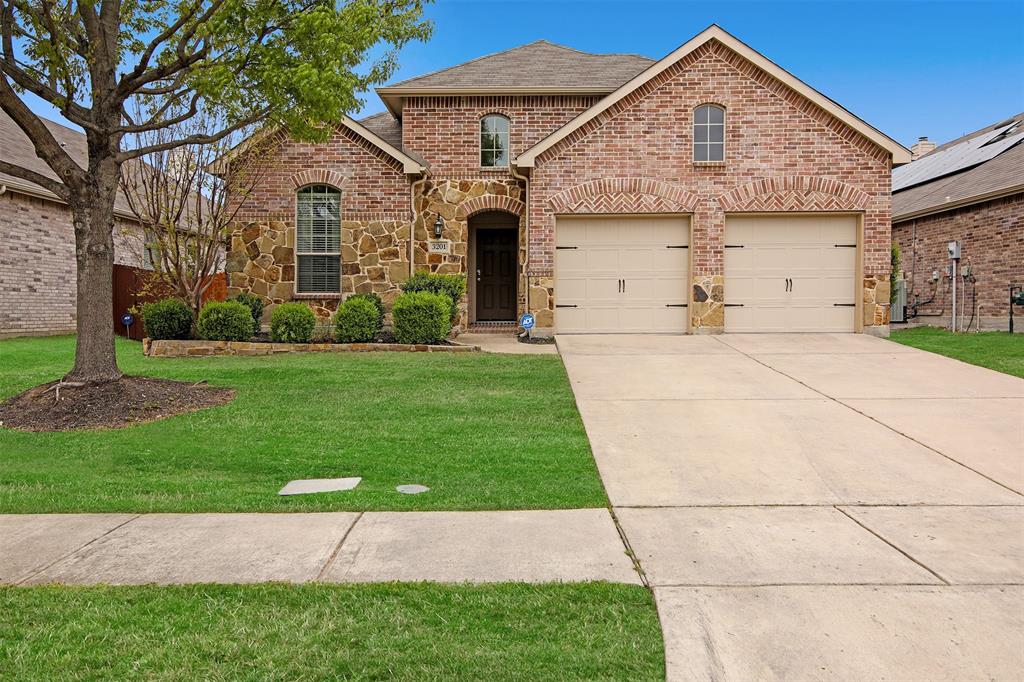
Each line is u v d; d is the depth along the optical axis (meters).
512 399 8.74
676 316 14.52
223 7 8.34
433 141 16.09
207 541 4.43
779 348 12.55
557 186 14.28
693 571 3.96
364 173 15.25
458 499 5.26
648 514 4.98
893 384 9.45
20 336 16.53
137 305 16.45
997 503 5.21
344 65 8.81
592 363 11.19
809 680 2.91
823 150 14.04
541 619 3.39
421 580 3.83
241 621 3.35
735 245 14.38
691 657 3.07
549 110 16.25
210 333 12.91
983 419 7.64
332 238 15.41
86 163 19.66
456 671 2.93
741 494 5.44
